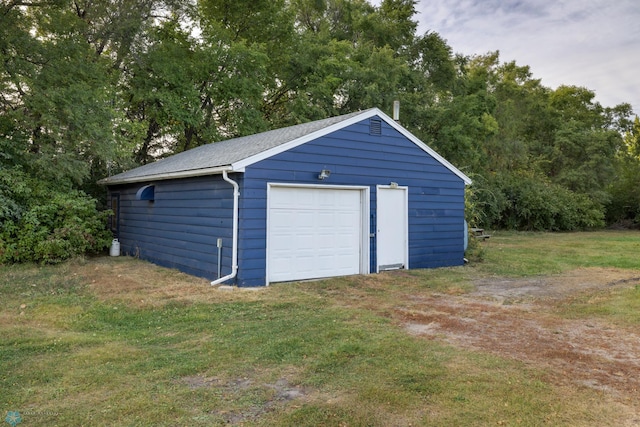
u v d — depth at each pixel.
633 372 3.83
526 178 26.83
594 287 8.08
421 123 22.28
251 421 2.88
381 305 6.40
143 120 16.19
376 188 9.47
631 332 5.12
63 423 2.82
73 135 11.45
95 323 5.34
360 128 9.18
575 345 4.61
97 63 13.30
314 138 8.42
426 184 10.45
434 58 26.58
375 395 3.27
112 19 14.30
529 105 33.19
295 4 23.73
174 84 15.76
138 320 5.50
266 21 19.50
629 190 29.66
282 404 3.13
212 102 17.78
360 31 25.19
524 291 7.66
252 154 7.62
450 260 10.91
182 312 5.88
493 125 24.33
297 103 19.02
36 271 9.03
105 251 13.23
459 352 4.29
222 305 6.23
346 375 3.67
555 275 9.55
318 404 3.13
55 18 11.70
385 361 4.00
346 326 5.17
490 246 16.31
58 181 11.63
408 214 10.09
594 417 2.97
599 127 39.66
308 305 6.29
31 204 10.50
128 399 3.18
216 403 3.14
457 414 2.98
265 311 5.93
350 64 20.47
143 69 15.54
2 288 7.29
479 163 26.14
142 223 11.59
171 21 17.16
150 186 10.73
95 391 3.32
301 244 8.38
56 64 11.45
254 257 7.63
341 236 9.00
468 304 6.58
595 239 19.86
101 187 14.77
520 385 3.48
